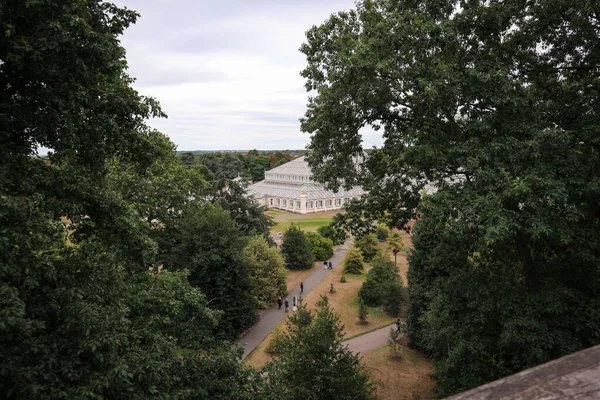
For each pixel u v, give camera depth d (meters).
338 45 13.95
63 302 9.28
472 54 13.39
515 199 10.28
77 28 8.18
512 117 12.27
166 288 15.76
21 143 9.59
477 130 12.31
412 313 27.83
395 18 13.04
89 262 10.54
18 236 7.69
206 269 27.86
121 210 13.07
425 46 11.99
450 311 14.66
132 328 11.63
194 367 12.41
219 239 28.09
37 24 8.34
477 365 14.70
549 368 1.52
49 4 7.96
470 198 11.20
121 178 25.98
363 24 14.20
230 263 28.47
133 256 14.91
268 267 37.72
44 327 8.06
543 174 11.01
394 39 12.25
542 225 9.97
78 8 8.69
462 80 11.98
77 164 11.61
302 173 95.00
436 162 12.10
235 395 12.05
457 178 13.87
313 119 14.60
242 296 29.77
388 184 17.38
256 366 24.84
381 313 35.31
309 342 15.94
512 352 13.16
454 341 17.11
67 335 8.53
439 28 11.59
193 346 15.05
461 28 13.05
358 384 15.95
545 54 14.46
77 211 10.30
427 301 26.81
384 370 24.92
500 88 11.56
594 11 12.09
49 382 7.71
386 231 60.81
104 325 8.45
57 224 11.00
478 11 12.65
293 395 14.74
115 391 8.52
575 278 13.39
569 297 12.41
